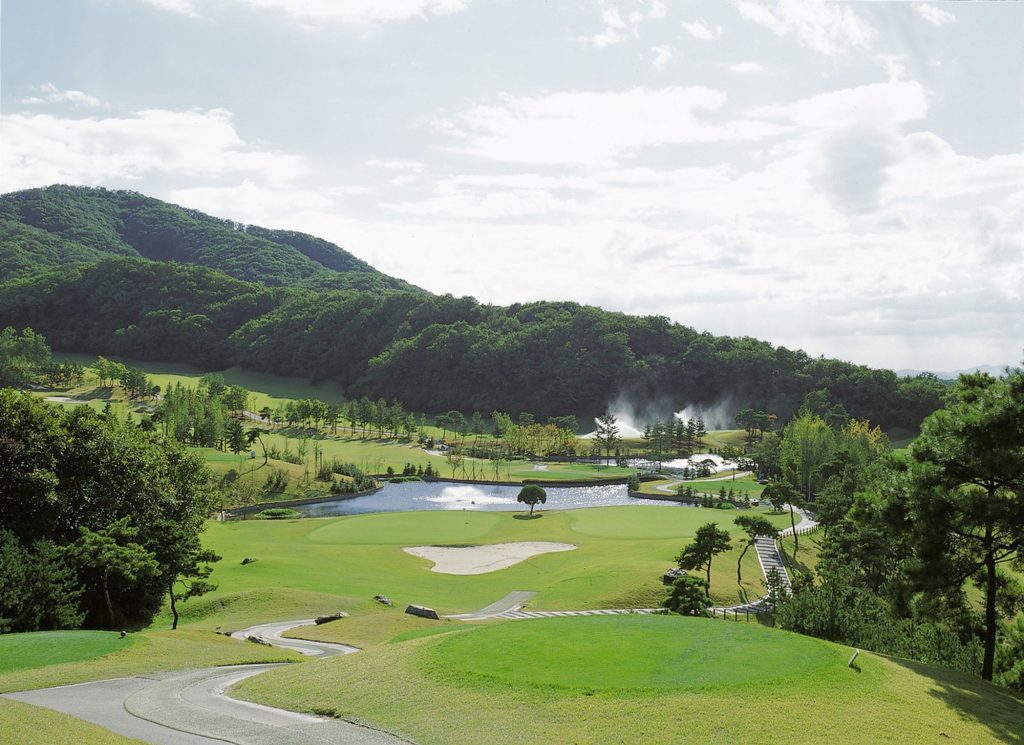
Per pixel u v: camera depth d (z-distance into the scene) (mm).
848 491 109938
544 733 23516
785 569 96250
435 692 27297
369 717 26031
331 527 124812
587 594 78062
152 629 59406
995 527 37219
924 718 25141
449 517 136000
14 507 57531
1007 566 56406
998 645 42656
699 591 66750
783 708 24922
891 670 30109
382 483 186750
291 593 69938
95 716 26766
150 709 27953
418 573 92562
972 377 40062
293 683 30844
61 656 38281
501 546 112250
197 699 29750
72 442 62656
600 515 137250
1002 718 26172
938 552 38156
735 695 25812
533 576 92188
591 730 23547
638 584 79812
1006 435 35000
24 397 63344
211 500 81062
